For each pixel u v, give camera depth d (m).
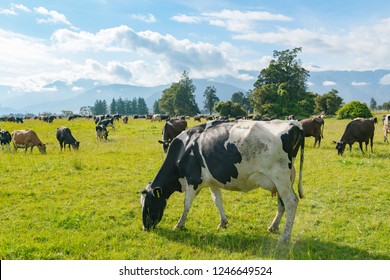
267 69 98.69
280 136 7.11
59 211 9.41
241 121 7.78
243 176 7.45
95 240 7.42
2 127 45.03
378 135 28.50
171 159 8.48
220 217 8.29
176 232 7.98
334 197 10.22
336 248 6.96
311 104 92.38
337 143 17.92
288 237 7.08
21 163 16.11
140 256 6.76
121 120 73.12
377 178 12.24
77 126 46.97
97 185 12.01
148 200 8.23
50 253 6.81
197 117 67.88
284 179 7.17
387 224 8.09
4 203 10.09
